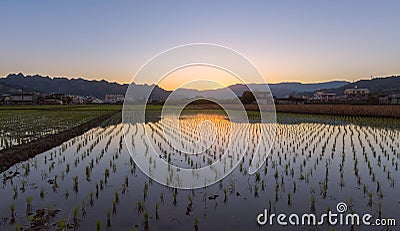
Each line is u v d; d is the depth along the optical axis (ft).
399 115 100.78
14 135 56.39
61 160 35.91
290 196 23.04
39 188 25.00
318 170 31.32
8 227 17.85
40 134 58.13
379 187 25.35
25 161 35.40
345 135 58.49
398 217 19.53
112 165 33.45
